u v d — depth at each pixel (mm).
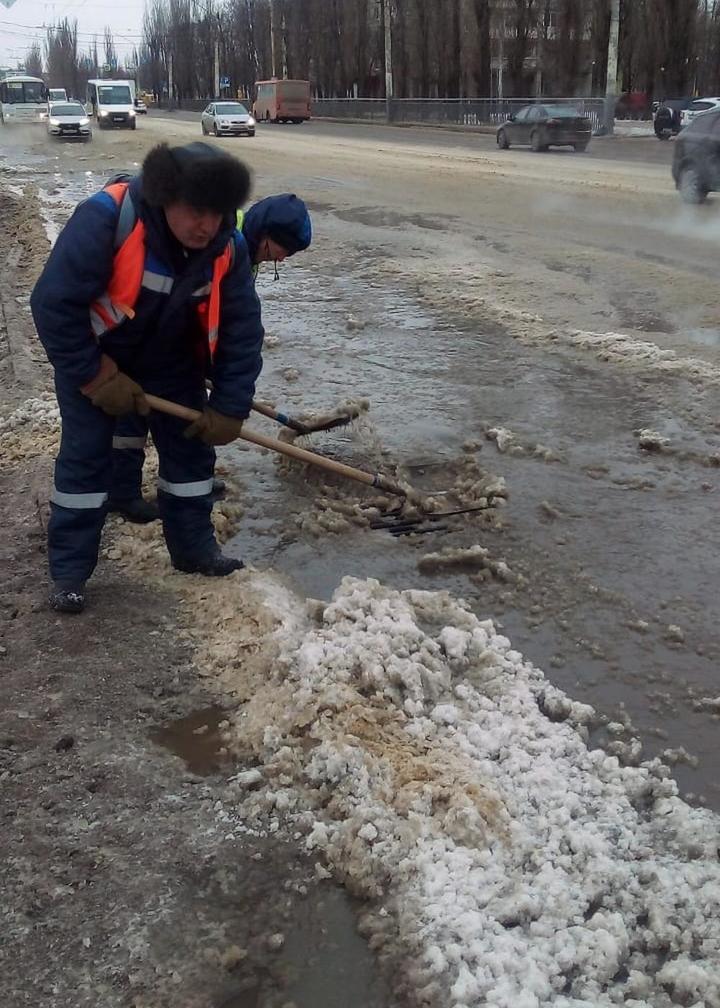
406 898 2330
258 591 3693
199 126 45406
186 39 93062
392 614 3367
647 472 4973
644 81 48375
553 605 3771
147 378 3527
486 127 42656
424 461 5129
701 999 2102
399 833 2484
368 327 7941
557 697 3145
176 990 2123
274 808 2643
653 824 2619
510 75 49938
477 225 12805
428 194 15938
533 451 5242
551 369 6688
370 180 18031
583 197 15453
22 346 7305
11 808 2621
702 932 2262
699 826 2580
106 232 3062
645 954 2242
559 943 2201
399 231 12414
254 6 78125
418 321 8109
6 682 3176
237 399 3471
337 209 14367
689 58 47312
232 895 2379
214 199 2955
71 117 32594
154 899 2348
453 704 3031
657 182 17391
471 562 4078
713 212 13828
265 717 2975
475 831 2480
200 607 3619
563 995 2113
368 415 5672
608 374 6527
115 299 3203
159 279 3184
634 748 2926
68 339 3170
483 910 2297
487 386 6355
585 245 11281
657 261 10305
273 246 4250
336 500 4668
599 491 4766
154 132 38938
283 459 4930
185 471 3682
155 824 2578
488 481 4816
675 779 2832
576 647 3502
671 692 3244
